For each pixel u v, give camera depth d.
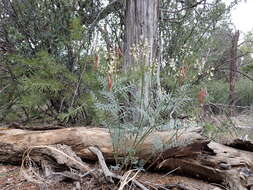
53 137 2.52
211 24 5.65
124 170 2.26
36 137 2.51
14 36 4.16
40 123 4.36
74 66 4.20
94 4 4.57
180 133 2.36
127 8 4.09
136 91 2.72
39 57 3.94
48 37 4.18
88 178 2.01
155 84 3.51
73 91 3.95
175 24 5.38
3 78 4.50
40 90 3.82
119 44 4.64
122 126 2.30
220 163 2.32
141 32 3.94
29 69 3.98
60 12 4.18
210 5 5.59
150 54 3.77
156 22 4.10
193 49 5.22
